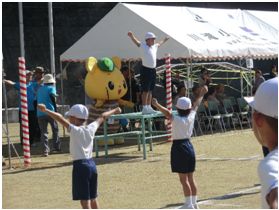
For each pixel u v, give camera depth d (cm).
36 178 1253
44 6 3269
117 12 1917
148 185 1133
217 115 2052
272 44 2141
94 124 804
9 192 1105
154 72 1582
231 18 2150
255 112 342
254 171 1253
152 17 1894
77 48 2014
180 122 888
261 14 2281
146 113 1552
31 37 3238
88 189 778
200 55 1805
